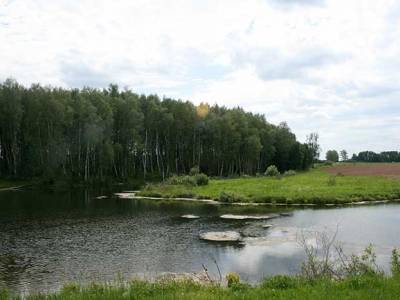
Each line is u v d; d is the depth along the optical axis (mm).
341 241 28672
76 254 26484
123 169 96500
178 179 70875
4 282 20703
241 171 118000
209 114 112125
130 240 30531
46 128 85625
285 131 134000
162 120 100750
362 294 10750
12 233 33312
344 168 129125
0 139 86875
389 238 29594
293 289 12039
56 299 12414
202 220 39219
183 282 14883
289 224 36281
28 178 84000
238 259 24656
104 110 90562
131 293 12258
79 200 56562
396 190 58250
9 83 84812
